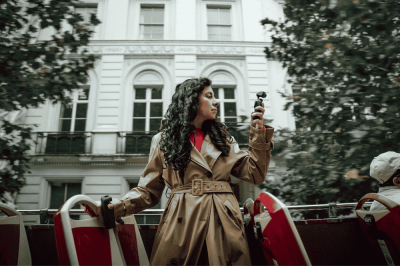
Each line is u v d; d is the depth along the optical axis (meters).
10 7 5.04
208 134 1.50
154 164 1.52
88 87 11.81
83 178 10.98
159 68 12.02
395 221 1.35
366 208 2.14
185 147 1.39
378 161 1.71
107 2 12.59
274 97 11.68
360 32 4.10
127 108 11.62
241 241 1.29
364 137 4.04
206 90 1.53
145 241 1.74
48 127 11.32
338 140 4.63
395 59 3.97
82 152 11.12
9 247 1.34
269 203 1.21
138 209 1.43
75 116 11.56
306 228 1.67
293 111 5.18
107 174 10.99
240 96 11.80
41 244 1.73
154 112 11.78
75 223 1.08
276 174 5.60
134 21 12.55
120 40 12.03
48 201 10.95
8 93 4.86
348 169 4.42
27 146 5.93
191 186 1.39
